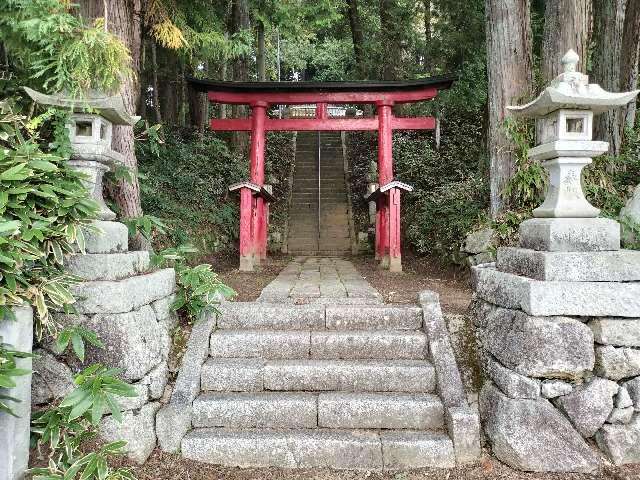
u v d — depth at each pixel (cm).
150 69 1149
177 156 880
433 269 670
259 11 1005
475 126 1141
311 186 1261
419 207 890
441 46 934
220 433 266
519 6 505
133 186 416
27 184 214
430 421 273
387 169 702
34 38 282
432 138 1158
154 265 324
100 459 204
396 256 639
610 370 240
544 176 468
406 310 343
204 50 573
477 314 321
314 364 301
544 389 245
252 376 296
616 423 240
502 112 513
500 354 267
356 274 610
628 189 476
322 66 2170
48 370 238
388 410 273
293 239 1023
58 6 289
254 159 709
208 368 298
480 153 930
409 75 1177
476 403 281
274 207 1137
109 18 388
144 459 249
